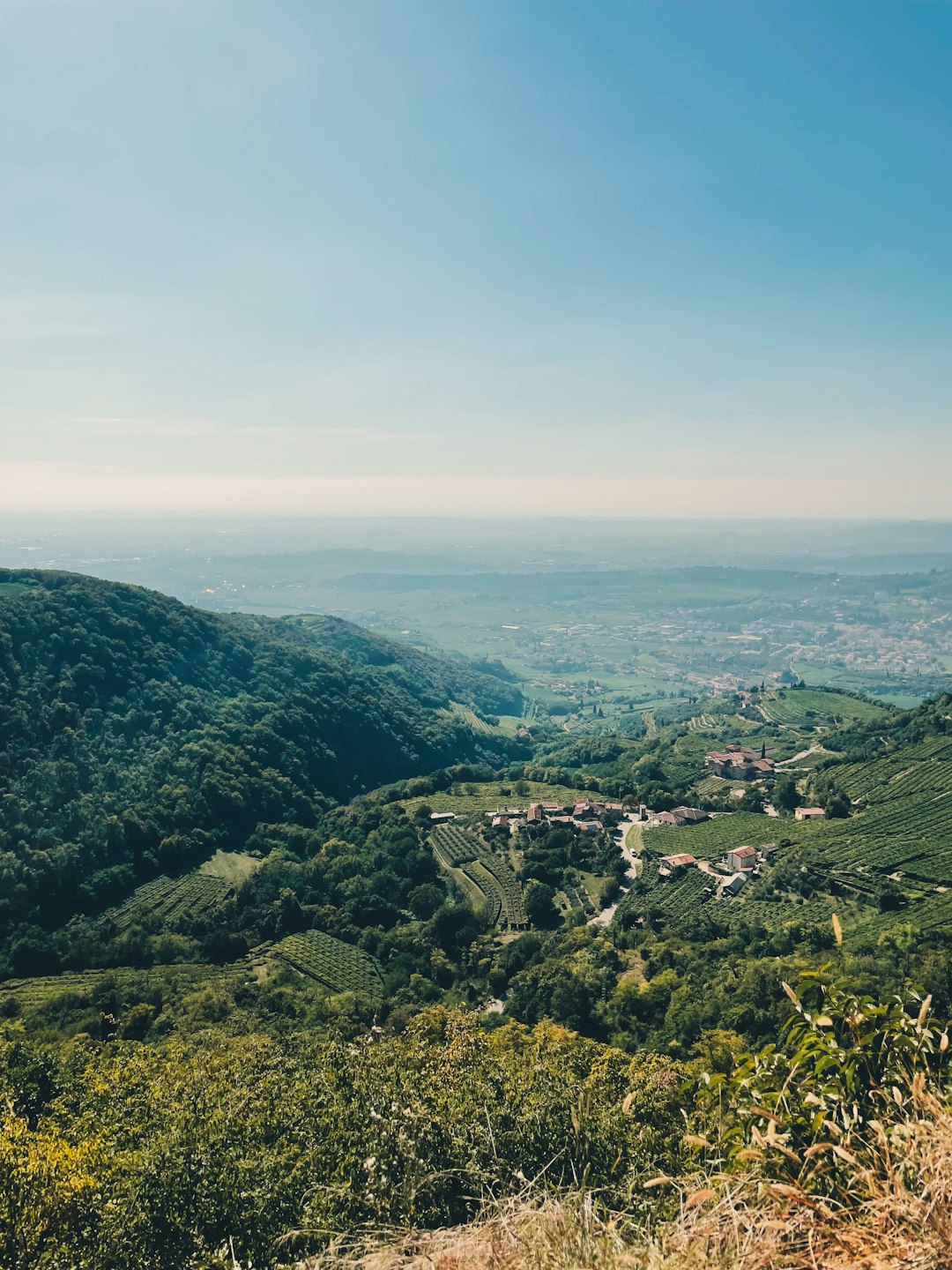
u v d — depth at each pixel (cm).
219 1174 1152
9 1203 1066
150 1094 2125
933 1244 282
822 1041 406
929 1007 395
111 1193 1143
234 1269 773
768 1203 344
